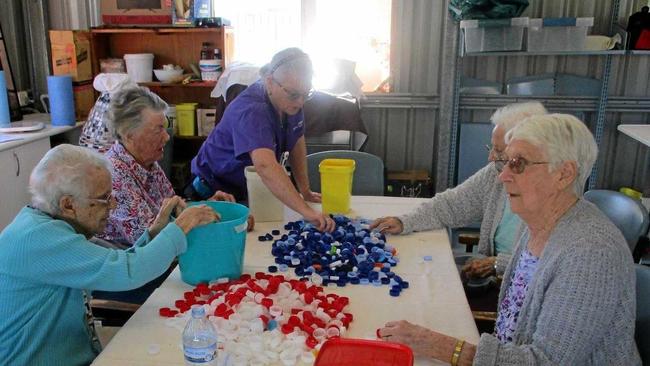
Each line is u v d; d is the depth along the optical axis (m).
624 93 4.17
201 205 1.73
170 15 4.12
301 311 1.48
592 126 4.26
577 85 4.18
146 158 2.17
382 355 1.11
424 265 1.86
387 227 2.15
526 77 4.21
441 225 2.22
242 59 4.52
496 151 1.93
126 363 1.28
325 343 1.14
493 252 2.17
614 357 1.27
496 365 1.23
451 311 1.54
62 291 1.49
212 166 2.55
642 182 4.27
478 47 3.72
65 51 4.14
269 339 1.35
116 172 2.04
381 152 4.48
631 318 1.26
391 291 1.64
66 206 1.48
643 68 4.11
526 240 1.55
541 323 1.26
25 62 4.64
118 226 2.07
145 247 1.54
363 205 2.53
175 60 4.46
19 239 1.41
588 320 1.20
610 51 3.68
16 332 1.45
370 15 4.30
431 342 1.30
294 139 2.59
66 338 1.51
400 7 4.20
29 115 4.47
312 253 1.86
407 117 4.40
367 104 4.34
